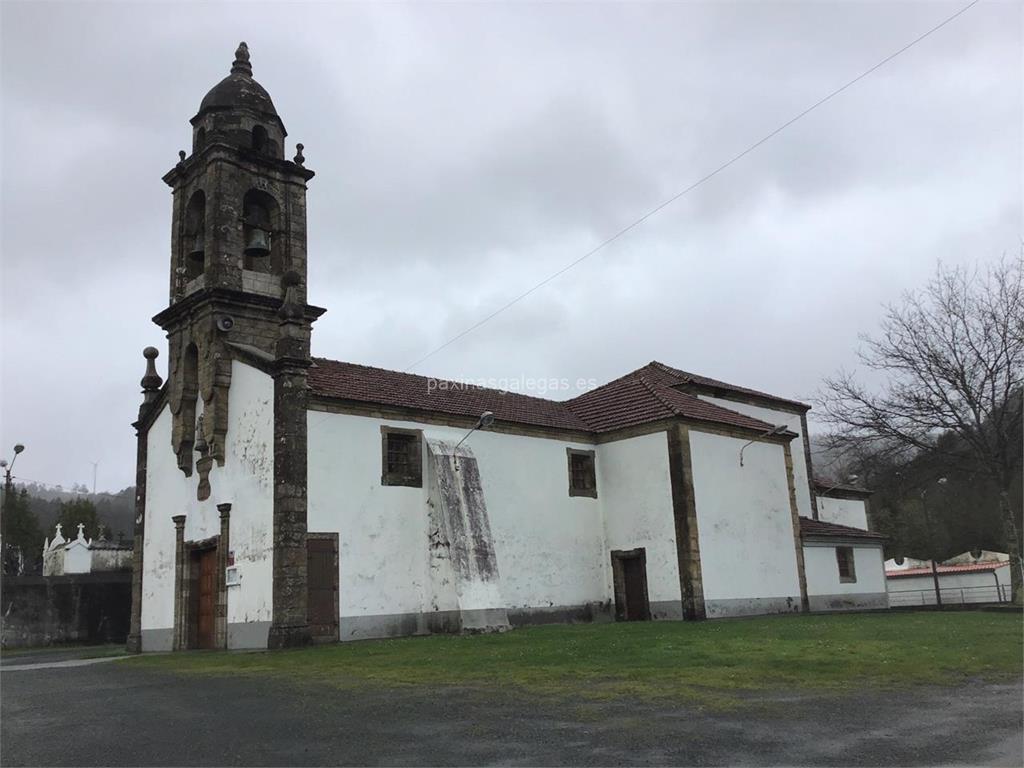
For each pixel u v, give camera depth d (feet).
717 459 88.94
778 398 116.98
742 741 23.86
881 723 26.53
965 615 75.97
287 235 80.28
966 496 176.65
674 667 40.63
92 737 26.73
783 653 44.83
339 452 72.08
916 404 106.42
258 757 22.82
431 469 78.02
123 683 43.50
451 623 72.74
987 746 23.12
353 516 71.41
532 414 92.07
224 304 75.82
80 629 114.52
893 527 185.68
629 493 89.56
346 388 76.33
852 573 106.93
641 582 86.74
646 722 26.84
